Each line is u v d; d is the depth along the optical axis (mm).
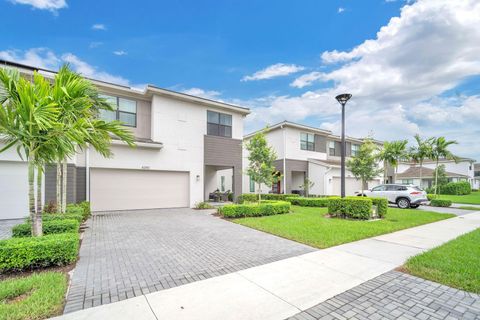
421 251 5449
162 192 13234
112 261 4812
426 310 2980
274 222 8883
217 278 3953
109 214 11008
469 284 3637
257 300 3199
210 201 17969
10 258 3914
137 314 2836
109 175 11844
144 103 13414
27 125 4664
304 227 7914
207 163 14602
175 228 8102
